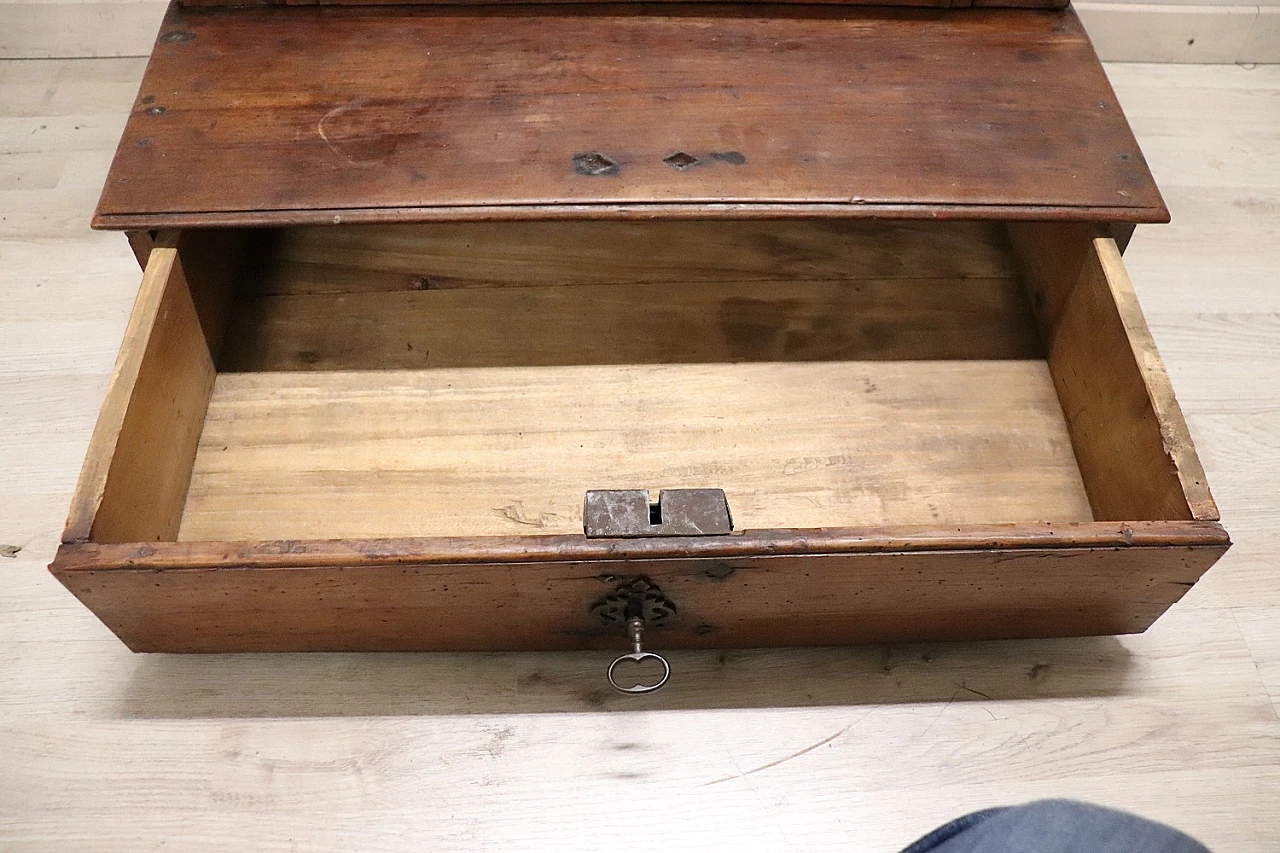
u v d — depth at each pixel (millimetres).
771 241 1713
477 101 1421
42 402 1601
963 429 1517
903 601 1271
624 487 1449
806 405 1533
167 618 1246
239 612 1241
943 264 1692
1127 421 1343
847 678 1401
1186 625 1459
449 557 1144
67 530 1144
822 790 1317
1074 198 1359
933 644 1429
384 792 1304
